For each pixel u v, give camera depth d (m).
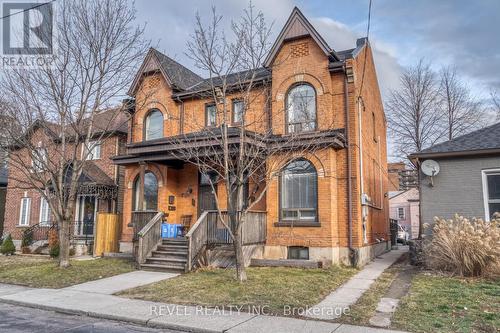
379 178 19.50
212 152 12.43
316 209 13.70
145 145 15.23
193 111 17.52
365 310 7.88
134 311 7.97
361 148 14.98
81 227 20.80
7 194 24.73
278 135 14.19
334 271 12.12
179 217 17.11
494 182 12.92
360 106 15.38
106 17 13.03
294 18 15.18
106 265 13.84
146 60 18.41
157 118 18.28
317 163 13.75
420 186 13.81
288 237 13.80
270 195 14.30
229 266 12.95
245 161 11.48
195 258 12.74
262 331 6.63
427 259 12.34
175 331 6.96
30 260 16.28
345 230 13.91
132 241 15.88
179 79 18.62
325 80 14.62
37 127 14.45
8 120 12.88
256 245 13.77
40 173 14.72
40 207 22.78
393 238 23.30
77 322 7.54
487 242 10.46
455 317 7.19
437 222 12.44
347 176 14.15
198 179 16.97
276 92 15.24
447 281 10.22
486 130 14.27
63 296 9.48
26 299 9.24
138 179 18.06
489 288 9.30
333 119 14.55
